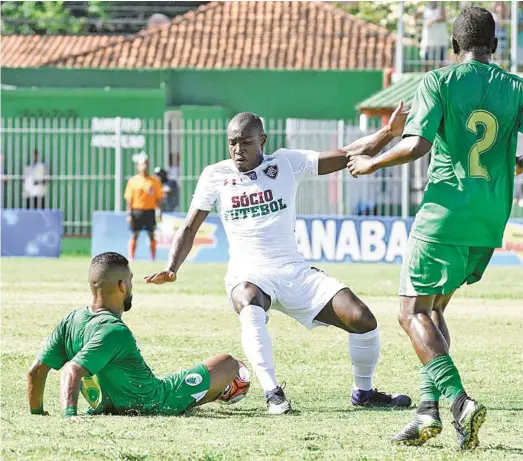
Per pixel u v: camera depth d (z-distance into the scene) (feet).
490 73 56.59
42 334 106.42
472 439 52.85
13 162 271.08
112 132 266.36
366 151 71.00
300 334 107.86
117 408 62.85
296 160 71.82
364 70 291.38
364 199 240.94
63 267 205.26
